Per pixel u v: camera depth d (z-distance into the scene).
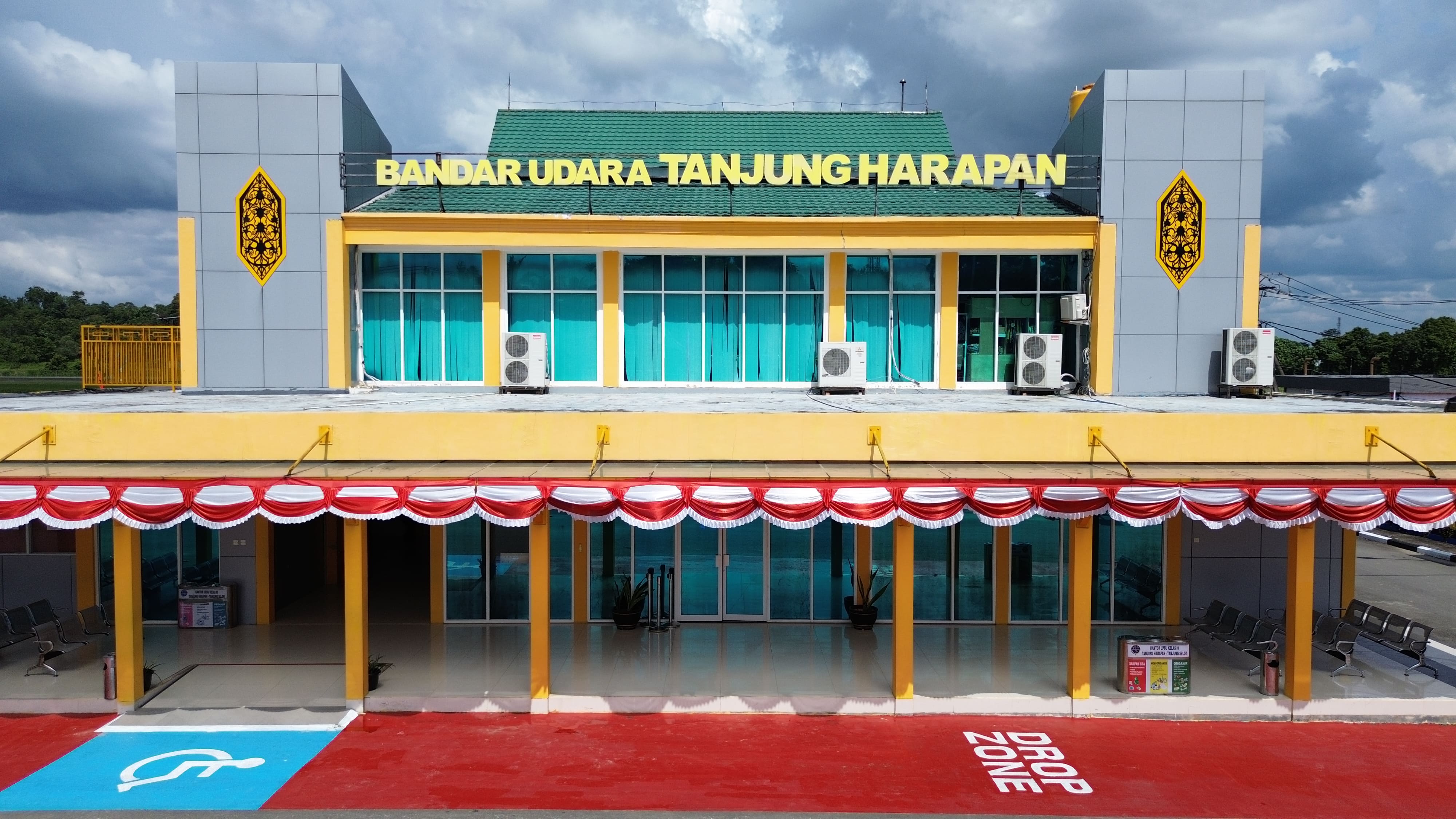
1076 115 20.44
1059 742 12.67
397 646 16.20
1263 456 13.11
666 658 15.45
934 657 15.59
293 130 18.00
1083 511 12.37
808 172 19.42
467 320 18.91
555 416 13.03
